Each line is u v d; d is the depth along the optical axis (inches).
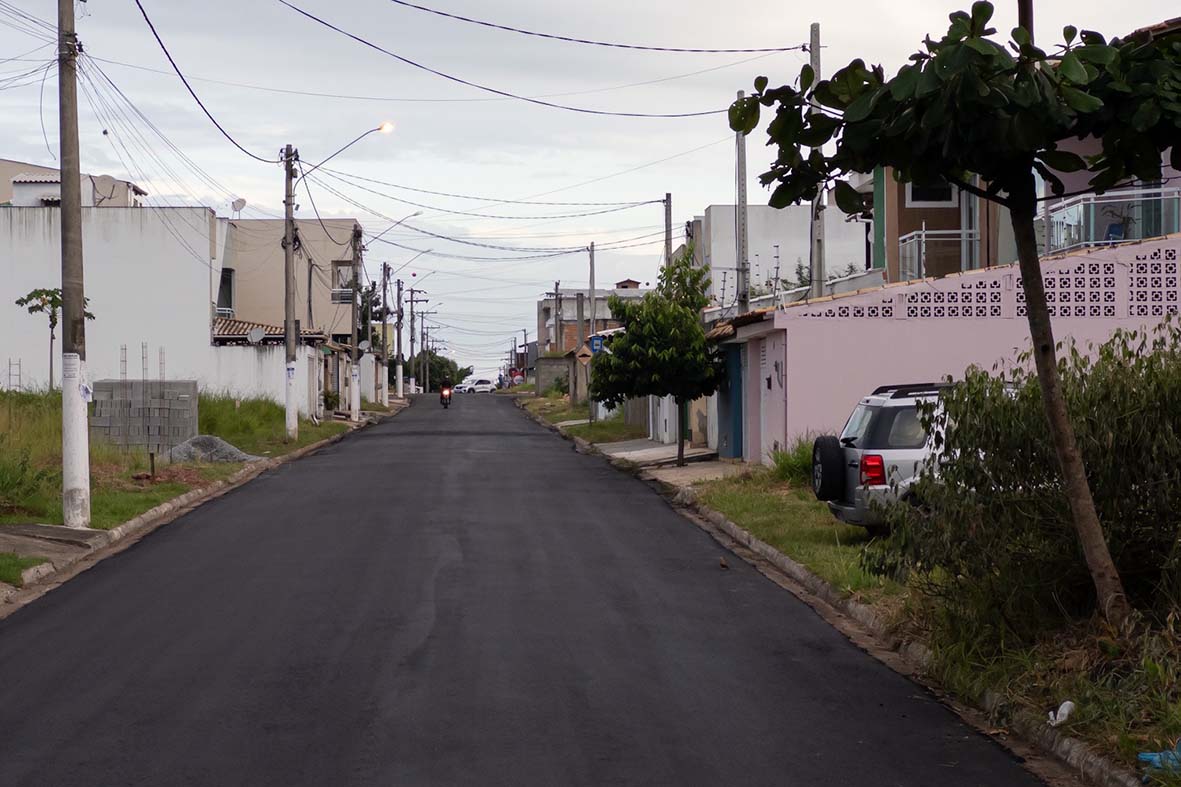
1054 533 320.5
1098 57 265.1
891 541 346.6
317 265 2618.1
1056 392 297.1
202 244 1918.1
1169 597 293.3
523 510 731.4
